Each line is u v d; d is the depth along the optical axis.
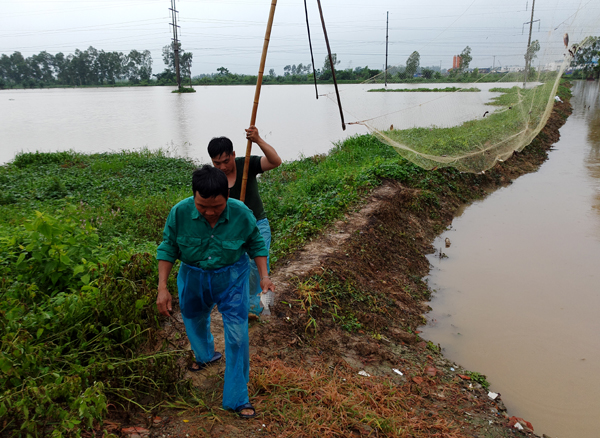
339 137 19.94
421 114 7.07
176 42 73.00
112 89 101.69
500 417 3.85
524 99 8.45
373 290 5.73
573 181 12.09
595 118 24.64
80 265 4.01
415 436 3.26
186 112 34.31
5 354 2.62
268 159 3.70
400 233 7.79
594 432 3.74
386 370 4.27
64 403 2.69
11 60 130.75
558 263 7.06
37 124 27.72
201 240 2.70
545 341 5.05
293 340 4.21
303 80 117.25
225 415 2.92
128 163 13.29
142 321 3.52
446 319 5.63
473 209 10.19
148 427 2.72
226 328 2.83
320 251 6.14
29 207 8.28
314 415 3.08
